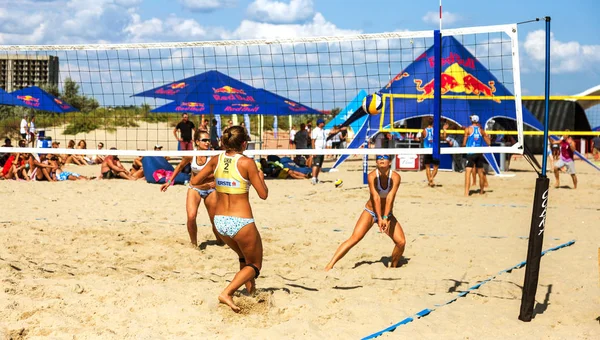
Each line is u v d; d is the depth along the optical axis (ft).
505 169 60.70
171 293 15.83
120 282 16.83
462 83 57.57
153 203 34.65
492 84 58.23
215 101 58.34
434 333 13.85
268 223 28.25
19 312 14.02
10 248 21.08
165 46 25.14
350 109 77.97
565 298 16.88
